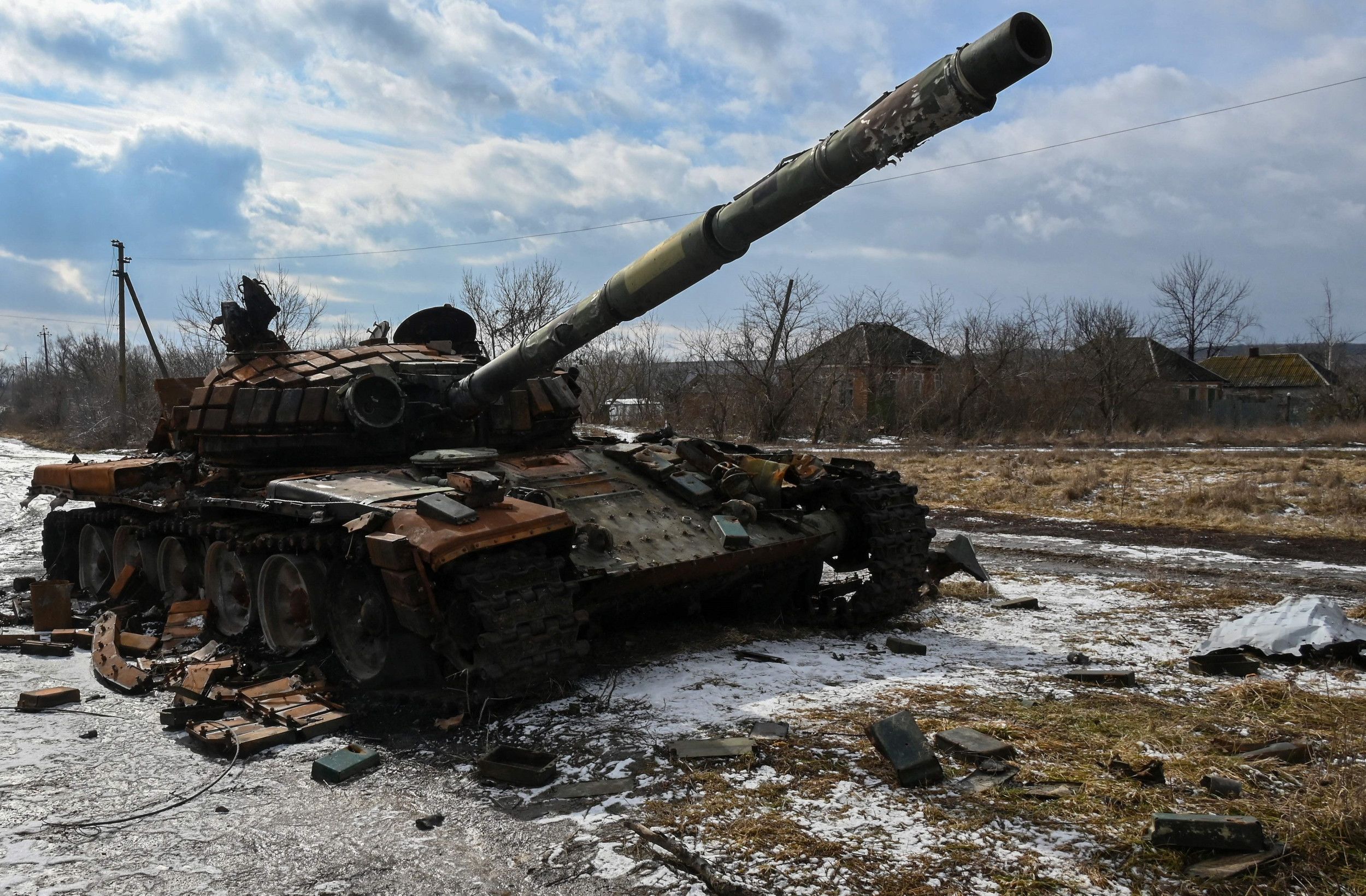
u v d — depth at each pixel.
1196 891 3.84
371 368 8.50
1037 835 4.33
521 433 9.38
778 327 37.72
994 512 18.08
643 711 6.24
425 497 6.57
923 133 4.90
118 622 8.88
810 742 5.50
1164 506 17.28
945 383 39.81
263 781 5.47
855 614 8.62
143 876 4.30
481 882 4.17
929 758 4.94
